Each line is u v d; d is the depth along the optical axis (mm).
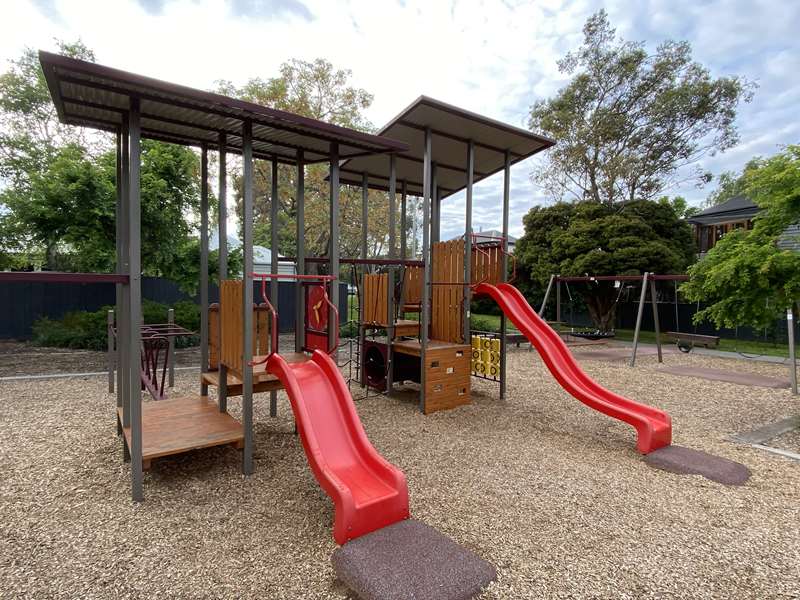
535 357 10102
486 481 3457
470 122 5367
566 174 16938
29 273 2611
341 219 15812
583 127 16062
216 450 3996
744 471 3717
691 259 13820
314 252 16250
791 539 2676
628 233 12992
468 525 2777
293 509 2932
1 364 7672
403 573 2170
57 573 2207
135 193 2875
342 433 3186
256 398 5809
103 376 6777
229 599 2041
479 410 5582
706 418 5398
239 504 2990
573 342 12602
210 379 4258
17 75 10578
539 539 2627
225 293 3947
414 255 26047
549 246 14922
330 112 14312
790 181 4758
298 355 4680
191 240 9797
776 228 5016
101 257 8555
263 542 2531
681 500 3191
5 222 8508
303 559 2371
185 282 9570
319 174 14641
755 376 8102
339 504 2494
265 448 4047
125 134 3613
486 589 2139
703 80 14969
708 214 17328
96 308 11008
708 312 5492
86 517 2773
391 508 2672
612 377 7957
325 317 4684
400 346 5953
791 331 6711
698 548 2559
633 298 16062
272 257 4664
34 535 2555
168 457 3805
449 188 8250
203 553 2408
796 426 5051
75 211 7957
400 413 5391
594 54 15828
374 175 7402
